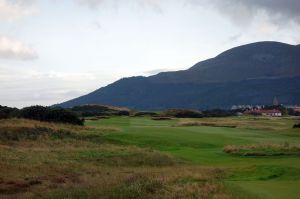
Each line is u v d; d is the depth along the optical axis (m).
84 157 40.19
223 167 33.31
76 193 22.42
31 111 66.25
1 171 31.22
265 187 21.09
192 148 51.31
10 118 62.56
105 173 32.41
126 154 41.78
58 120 66.06
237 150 46.25
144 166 38.06
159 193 19.22
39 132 53.88
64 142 51.66
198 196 17.98
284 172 28.03
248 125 88.50
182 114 131.38
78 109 142.50
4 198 23.78
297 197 17.80
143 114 129.25
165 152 46.59
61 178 29.98
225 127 82.69
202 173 27.22
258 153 44.16
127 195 19.70
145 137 56.47
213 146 52.88
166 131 64.44
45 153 41.31
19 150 42.25
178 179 22.48
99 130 60.72
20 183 27.95
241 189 19.69
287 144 47.88
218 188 19.41
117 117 112.44
